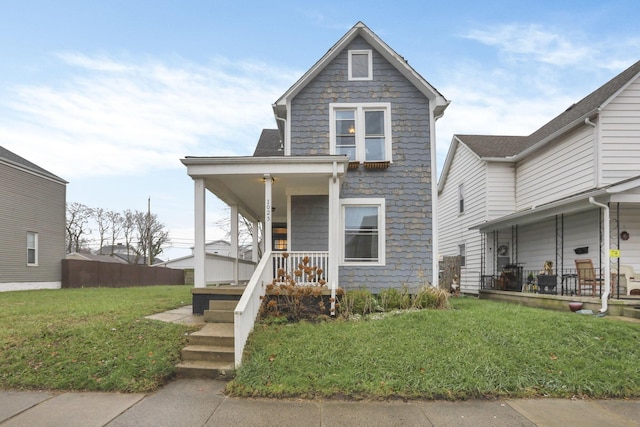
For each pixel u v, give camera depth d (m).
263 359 4.84
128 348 5.13
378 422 3.56
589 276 8.89
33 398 4.08
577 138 10.43
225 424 3.50
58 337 5.47
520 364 4.74
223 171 7.77
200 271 7.61
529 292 10.60
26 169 16.67
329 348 5.12
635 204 9.24
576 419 3.67
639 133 9.56
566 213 9.82
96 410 3.79
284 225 14.60
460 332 5.70
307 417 3.65
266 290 7.18
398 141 9.70
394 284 9.27
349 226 9.48
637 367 4.71
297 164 7.78
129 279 21.62
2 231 15.42
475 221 14.70
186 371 4.76
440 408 3.89
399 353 4.95
